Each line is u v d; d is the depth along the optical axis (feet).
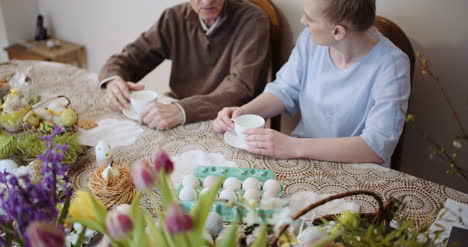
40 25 9.34
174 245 1.97
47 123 3.90
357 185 3.57
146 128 4.44
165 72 8.50
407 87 4.26
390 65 4.25
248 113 4.71
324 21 4.03
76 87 5.25
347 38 4.20
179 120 4.50
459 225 3.10
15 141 3.71
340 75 4.56
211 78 6.11
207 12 5.44
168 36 6.09
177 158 3.93
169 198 1.99
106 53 9.29
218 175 3.55
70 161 3.66
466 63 5.37
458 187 6.05
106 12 8.72
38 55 8.84
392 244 2.30
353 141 3.98
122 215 1.76
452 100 5.64
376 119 4.13
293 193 3.47
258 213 2.34
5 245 2.33
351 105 4.55
